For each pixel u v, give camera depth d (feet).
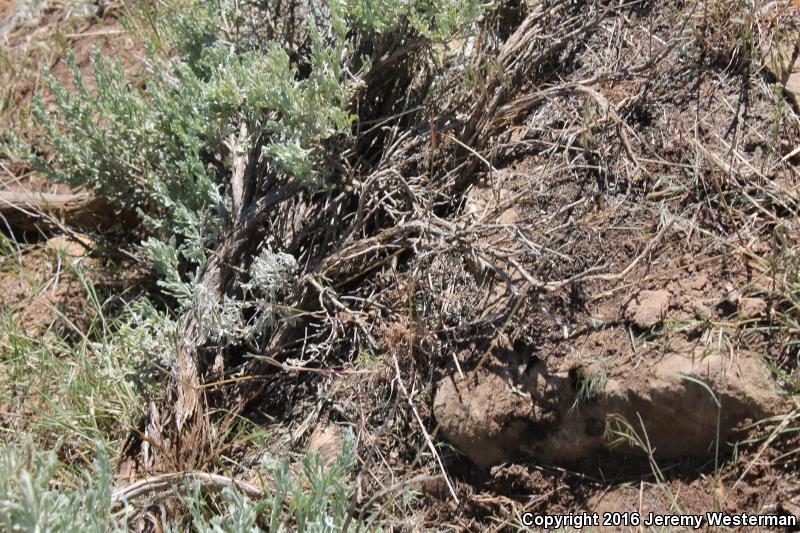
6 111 13.29
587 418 7.89
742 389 7.34
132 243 11.39
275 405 9.25
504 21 11.09
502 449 8.17
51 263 11.55
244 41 10.99
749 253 7.90
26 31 14.35
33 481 6.97
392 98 10.51
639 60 9.89
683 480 7.58
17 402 9.92
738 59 9.21
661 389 7.55
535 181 9.19
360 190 9.70
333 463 8.47
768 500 7.17
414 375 8.68
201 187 9.77
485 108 9.75
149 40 11.03
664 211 8.48
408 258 9.59
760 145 8.63
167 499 8.06
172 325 9.20
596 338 8.03
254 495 8.10
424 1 9.77
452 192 9.73
